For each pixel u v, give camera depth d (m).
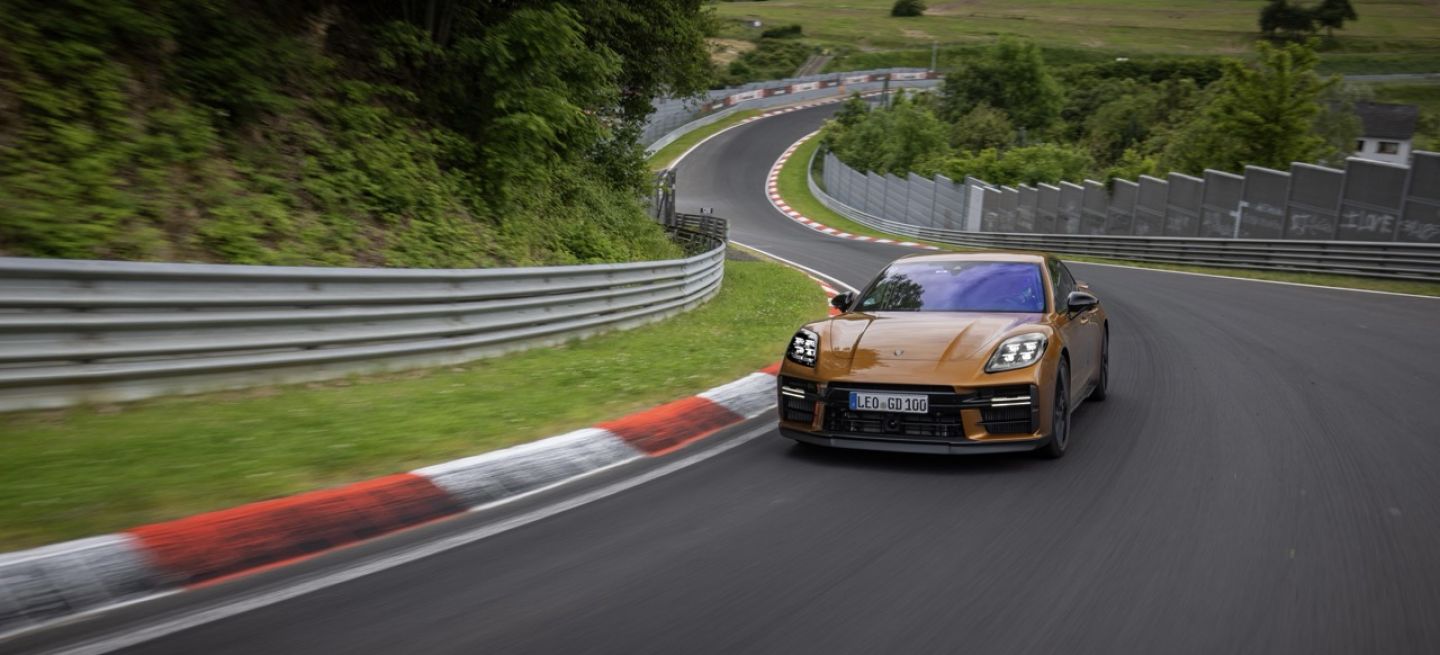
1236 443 5.55
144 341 5.83
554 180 16.34
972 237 36.78
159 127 9.17
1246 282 18.58
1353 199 19.77
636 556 3.58
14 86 8.16
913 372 5.02
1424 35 131.25
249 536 3.65
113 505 3.86
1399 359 8.82
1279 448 5.40
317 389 6.73
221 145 9.84
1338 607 3.04
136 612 3.00
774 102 89.62
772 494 4.50
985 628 2.89
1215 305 14.26
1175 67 93.56
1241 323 11.94
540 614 2.99
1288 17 130.88
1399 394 7.07
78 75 8.73
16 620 2.91
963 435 4.96
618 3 18.73
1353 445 5.46
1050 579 3.32
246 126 10.28
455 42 13.78
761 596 3.16
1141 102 73.69
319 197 10.34
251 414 5.71
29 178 7.60
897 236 43.56
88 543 3.34
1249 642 2.78
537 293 9.56
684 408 6.42
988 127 64.88
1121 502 4.32
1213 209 24.38
